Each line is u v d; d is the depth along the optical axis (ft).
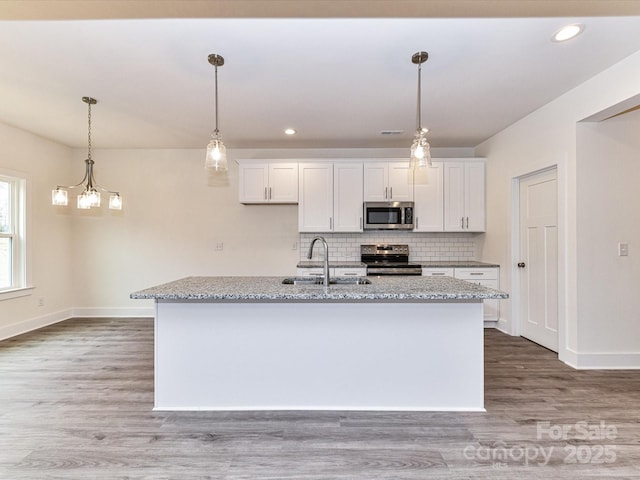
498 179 13.94
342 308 7.50
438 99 10.45
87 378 9.14
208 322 7.52
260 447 6.19
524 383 8.79
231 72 8.64
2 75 8.82
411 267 14.25
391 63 8.20
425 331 7.46
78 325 14.64
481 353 7.42
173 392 7.52
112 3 4.95
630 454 5.96
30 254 13.85
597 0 4.92
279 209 16.39
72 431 6.68
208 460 5.83
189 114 11.65
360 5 5.04
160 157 16.28
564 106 10.09
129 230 16.31
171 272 16.38
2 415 7.27
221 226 16.39
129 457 5.90
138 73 8.70
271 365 7.54
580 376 9.20
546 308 11.49
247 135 14.07
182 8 5.08
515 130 12.64
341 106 10.96
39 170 14.29
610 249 9.70
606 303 9.71
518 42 7.33
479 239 15.72
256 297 6.75
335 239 16.26
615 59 8.11
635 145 9.70
